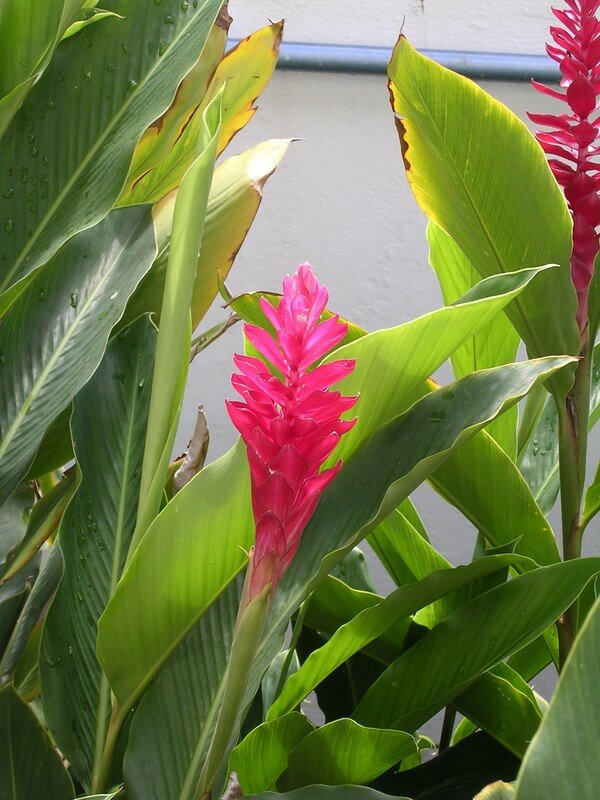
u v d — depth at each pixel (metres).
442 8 2.71
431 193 1.19
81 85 1.18
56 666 1.08
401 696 1.11
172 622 0.99
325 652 1.05
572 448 1.16
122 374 1.18
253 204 1.24
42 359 1.17
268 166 1.25
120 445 1.15
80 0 1.10
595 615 0.74
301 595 0.99
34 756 1.04
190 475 1.22
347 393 0.99
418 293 2.80
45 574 1.25
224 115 1.34
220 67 1.30
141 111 1.17
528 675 1.37
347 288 2.79
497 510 1.18
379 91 2.73
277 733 1.04
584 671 0.73
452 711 1.34
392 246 2.78
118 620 0.97
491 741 1.20
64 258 1.21
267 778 1.08
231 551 0.97
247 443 0.86
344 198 2.76
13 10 1.10
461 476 1.17
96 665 1.10
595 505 1.18
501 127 1.07
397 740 1.02
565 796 0.71
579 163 1.14
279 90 2.71
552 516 2.68
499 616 1.10
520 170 1.09
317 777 1.07
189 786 1.02
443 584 1.07
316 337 0.84
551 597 1.08
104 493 1.13
